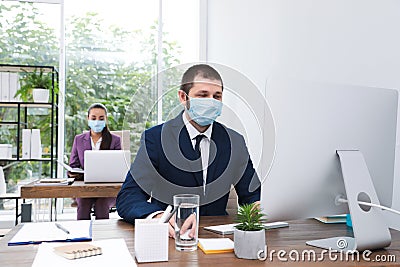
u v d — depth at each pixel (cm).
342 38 250
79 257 115
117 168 319
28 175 464
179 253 124
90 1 482
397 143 204
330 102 137
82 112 480
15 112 461
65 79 478
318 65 277
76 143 416
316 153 135
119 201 164
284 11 328
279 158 130
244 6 405
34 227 150
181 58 497
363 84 229
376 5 219
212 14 474
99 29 484
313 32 284
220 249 125
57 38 473
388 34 209
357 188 135
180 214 128
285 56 326
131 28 489
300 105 132
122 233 145
